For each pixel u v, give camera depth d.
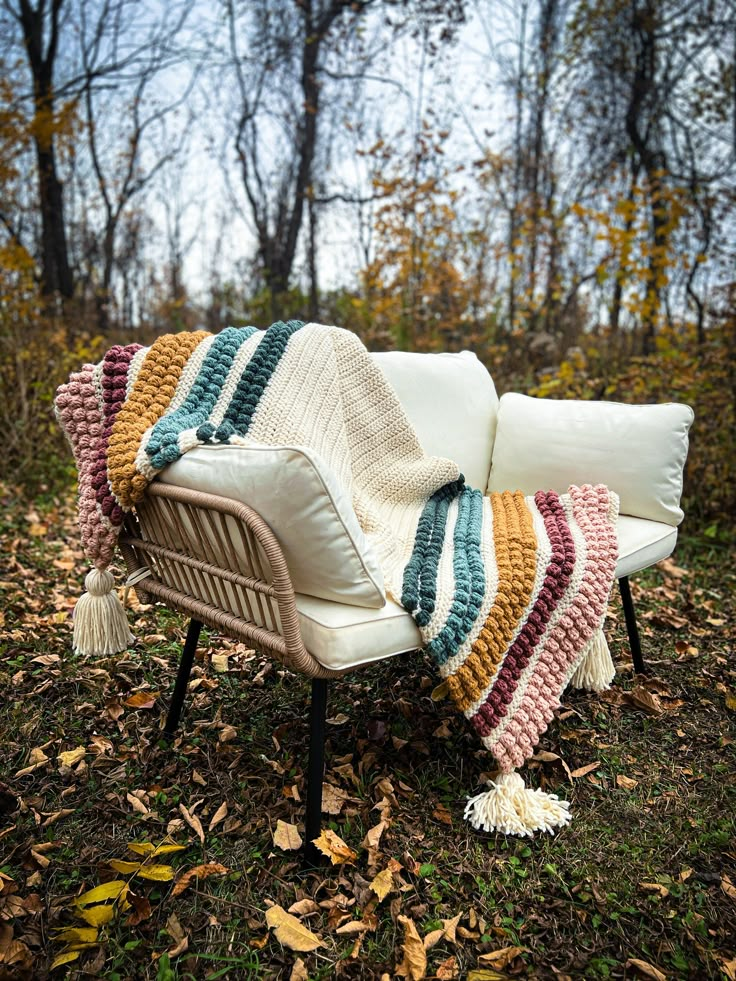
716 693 2.23
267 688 2.16
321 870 1.47
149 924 1.35
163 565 1.72
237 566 1.49
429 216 7.02
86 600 1.74
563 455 2.27
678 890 1.45
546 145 7.63
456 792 1.73
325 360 1.89
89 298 9.98
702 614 2.81
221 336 1.83
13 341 4.45
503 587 1.63
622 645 2.53
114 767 1.79
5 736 1.88
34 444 4.29
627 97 6.55
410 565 1.66
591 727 2.04
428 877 1.46
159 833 1.57
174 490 1.49
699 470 3.92
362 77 8.40
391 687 2.20
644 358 4.36
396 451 2.04
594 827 1.63
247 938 1.33
